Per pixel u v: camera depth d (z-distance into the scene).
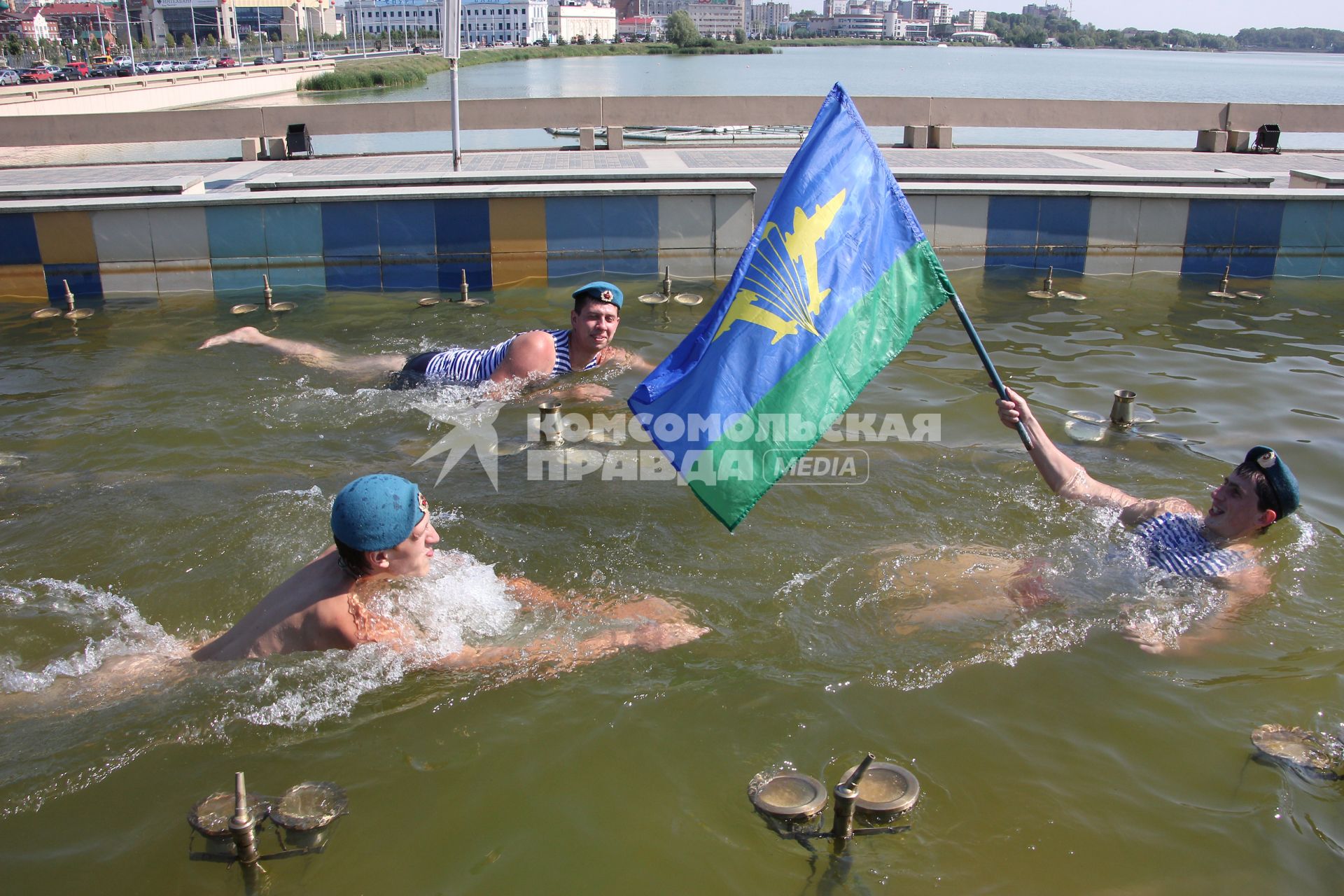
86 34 101.25
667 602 3.66
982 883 2.45
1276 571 3.84
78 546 4.04
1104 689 3.19
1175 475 4.66
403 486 3.37
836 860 2.52
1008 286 8.30
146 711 3.09
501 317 7.51
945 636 3.46
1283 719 3.04
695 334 3.69
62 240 8.17
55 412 5.50
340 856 2.54
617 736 2.97
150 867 2.51
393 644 3.35
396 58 76.38
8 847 2.57
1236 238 8.87
